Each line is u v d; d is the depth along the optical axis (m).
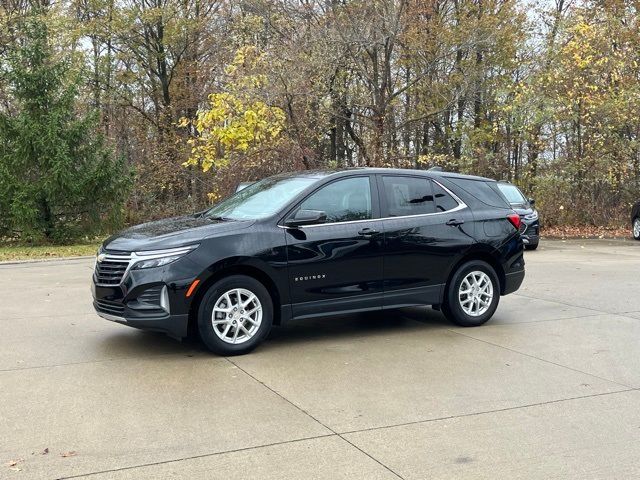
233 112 19.20
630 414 4.82
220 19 26.23
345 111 22.61
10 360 6.11
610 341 6.99
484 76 24.28
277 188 7.11
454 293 7.46
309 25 21.08
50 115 18.22
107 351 6.46
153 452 4.07
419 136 26.06
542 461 3.97
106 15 26.48
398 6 21.77
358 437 4.33
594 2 24.86
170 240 6.11
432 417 4.71
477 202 7.74
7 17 23.88
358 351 6.51
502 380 5.61
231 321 6.25
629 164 23.20
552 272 12.44
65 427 4.47
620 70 22.56
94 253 16.00
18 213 17.77
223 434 4.36
